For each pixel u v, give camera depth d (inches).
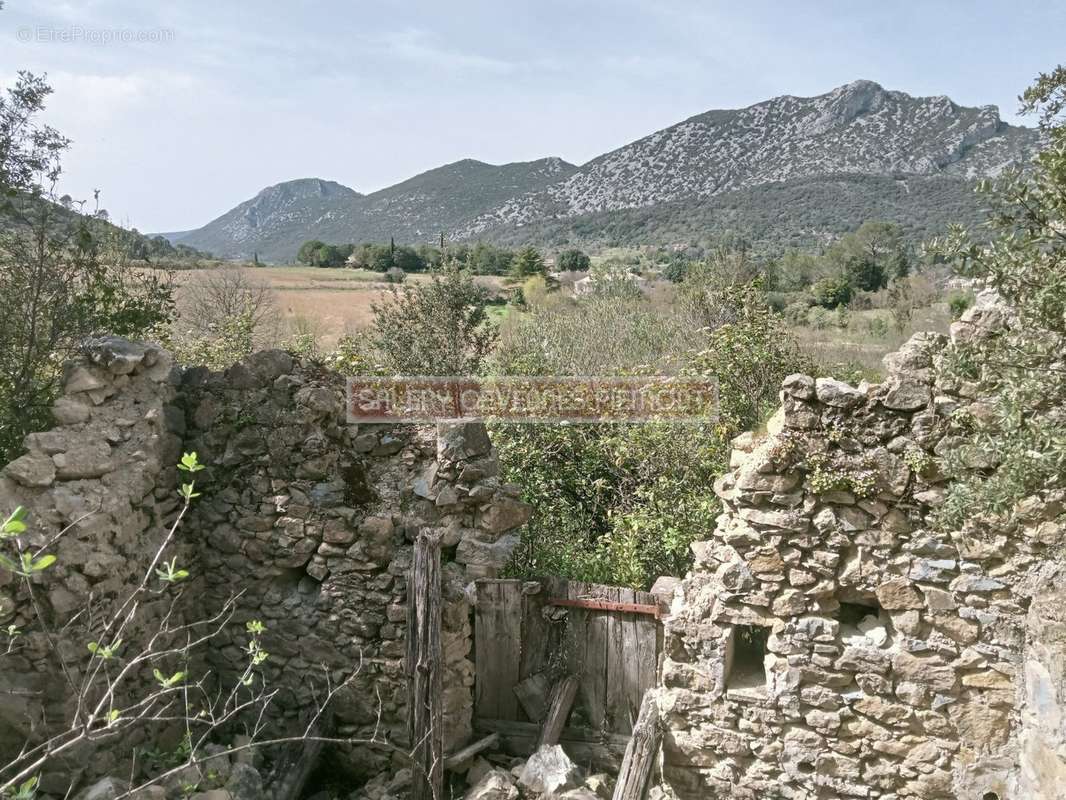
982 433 184.2
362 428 261.9
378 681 255.8
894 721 215.8
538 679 272.7
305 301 1104.8
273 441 259.1
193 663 266.5
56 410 228.4
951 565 207.8
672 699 236.1
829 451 214.5
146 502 244.4
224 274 912.3
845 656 218.1
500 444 434.6
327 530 255.6
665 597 258.7
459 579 253.4
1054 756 182.7
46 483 214.8
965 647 209.5
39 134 295.3
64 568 211.2
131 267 407.8
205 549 268.5
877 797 219.3
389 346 548.4
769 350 490.0
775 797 227.6
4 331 283.4
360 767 260.8
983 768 209.5
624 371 524.4
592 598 267.1
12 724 208.4
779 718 225.6
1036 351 167.8
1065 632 184.9
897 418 209.3
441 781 234.2
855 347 816.3
